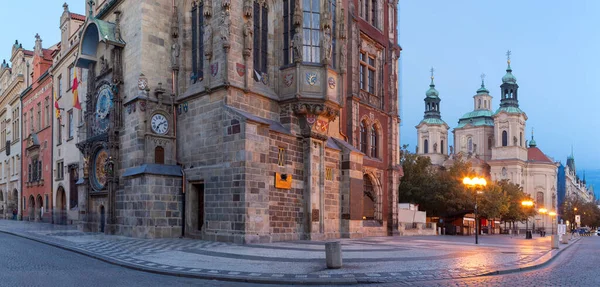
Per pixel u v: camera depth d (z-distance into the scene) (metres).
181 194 29.98
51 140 51.47
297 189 30.02
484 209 67.69
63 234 32.06
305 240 29.48
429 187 59.84
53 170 50.56
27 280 14.11
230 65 27.47
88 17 36.09
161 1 31.53
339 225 33.56
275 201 28.38
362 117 39.97
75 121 44.81
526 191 123.38
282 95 30.22
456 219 59.25
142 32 30.44
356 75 39.19
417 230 46.34
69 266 17.42
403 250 24.23
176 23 31.41
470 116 136.12
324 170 31.53
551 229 121.00
